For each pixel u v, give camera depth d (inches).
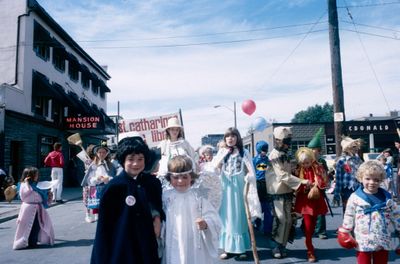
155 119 327.3
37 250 244.2
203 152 308.7
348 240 137.4
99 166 338.6
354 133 1254.3
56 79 831.7
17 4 681.6
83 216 394.9
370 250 133.6
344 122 418.0
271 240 216.7
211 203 134.3
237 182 208.4
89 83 1090.7
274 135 213.9
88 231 307.4
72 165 889.5
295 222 224.5
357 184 224.7
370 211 135.3
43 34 737.6
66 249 244.8
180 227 119.6
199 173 136.6
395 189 379.2
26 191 254.1
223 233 208.8
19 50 670.5
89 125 857.5
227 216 207.3
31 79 698.2
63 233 302.5
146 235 104.9
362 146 233.9
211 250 121.6
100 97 1216.8
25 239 249.4
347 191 228.7
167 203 123.4
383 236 133.6
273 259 206.8
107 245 102.9
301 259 205.5
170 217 121.3
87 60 1055.0
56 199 520.1
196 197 125.0
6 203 496.7
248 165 207.6
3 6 680.4
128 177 110.3
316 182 197.8
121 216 105.0
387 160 390.6
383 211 135.2
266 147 249.9
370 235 134.0
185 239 118.8
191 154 207.5
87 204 344.2
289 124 1270.9
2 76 664.4
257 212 203.5
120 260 100.6
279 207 207.9
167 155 202.2
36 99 745.6
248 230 210.8
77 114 905.5
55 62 840.9
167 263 117.4
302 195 204.2
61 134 861.8
